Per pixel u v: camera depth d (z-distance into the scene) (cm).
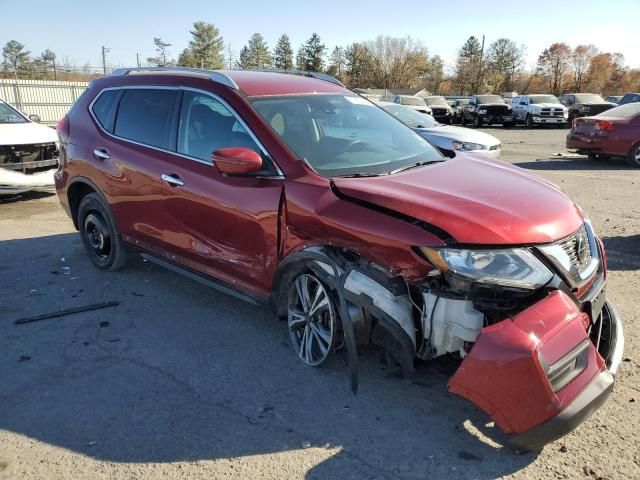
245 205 365
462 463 269
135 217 471
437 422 301
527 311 265
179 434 294
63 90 2597
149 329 420
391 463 270
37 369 361
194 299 477
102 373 356
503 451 277
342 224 312
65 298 479
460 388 267
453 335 282
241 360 371
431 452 277
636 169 1282
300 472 265
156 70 482
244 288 388
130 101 484
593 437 287
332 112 418
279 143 361
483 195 312
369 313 311
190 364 367
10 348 390
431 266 279
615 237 663
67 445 286
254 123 374
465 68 9000
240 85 407
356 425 299
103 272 543
